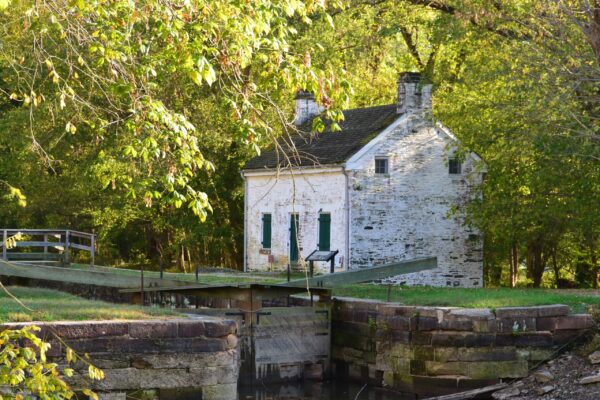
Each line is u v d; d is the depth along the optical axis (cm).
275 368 2525
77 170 4797
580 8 3219
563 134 3181
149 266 5909
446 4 3794
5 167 5128
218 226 5384
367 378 2520
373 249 3938
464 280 4100
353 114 4372
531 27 3347
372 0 4184
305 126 4572
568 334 2344
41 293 2767
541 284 4769
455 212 3953
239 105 1470
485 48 3641
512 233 3712
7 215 5478
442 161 4078
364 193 3928
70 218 5644
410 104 4016
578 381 2162
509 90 3416
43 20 1377
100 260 5997
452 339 2316
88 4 1316
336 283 2542
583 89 3209
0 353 1081
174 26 1276
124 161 3481
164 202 1380
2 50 1548
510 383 2291
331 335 2661
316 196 4088
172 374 1800
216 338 1833
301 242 4169
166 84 3666
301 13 1398
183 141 1359
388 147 3975
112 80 1433
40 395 1057
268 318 2508
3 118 4919
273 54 1401
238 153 4900
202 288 2509
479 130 3594
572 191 3566
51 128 4556
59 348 1711
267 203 4409
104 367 1748
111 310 1919
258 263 4453
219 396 1833
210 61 1426
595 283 4747
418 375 2355
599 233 3738
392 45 5044
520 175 3662
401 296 2700
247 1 1330
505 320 2314
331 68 1427
